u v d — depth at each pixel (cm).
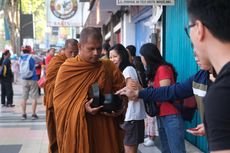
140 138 534
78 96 351
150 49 511
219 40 151
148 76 521
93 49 347
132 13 1419
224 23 148
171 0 764
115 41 1931
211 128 144
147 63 516
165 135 517
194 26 159
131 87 324
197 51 162
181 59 841
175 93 312
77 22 2175
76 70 354
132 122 523
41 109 1380
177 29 872
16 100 1688
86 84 352
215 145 142
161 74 498
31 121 1123
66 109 352
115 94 352
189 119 495
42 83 915
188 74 788
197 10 155
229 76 145
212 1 150
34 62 1157
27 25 3003
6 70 1456
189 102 480
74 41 574
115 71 369
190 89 305
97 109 346
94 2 1695
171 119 496
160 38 1040
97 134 357
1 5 3909
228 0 148
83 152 346
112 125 363
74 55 572
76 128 346
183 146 500
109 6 1520
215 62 154
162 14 1000
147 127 768
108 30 2302
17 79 2714
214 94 145
